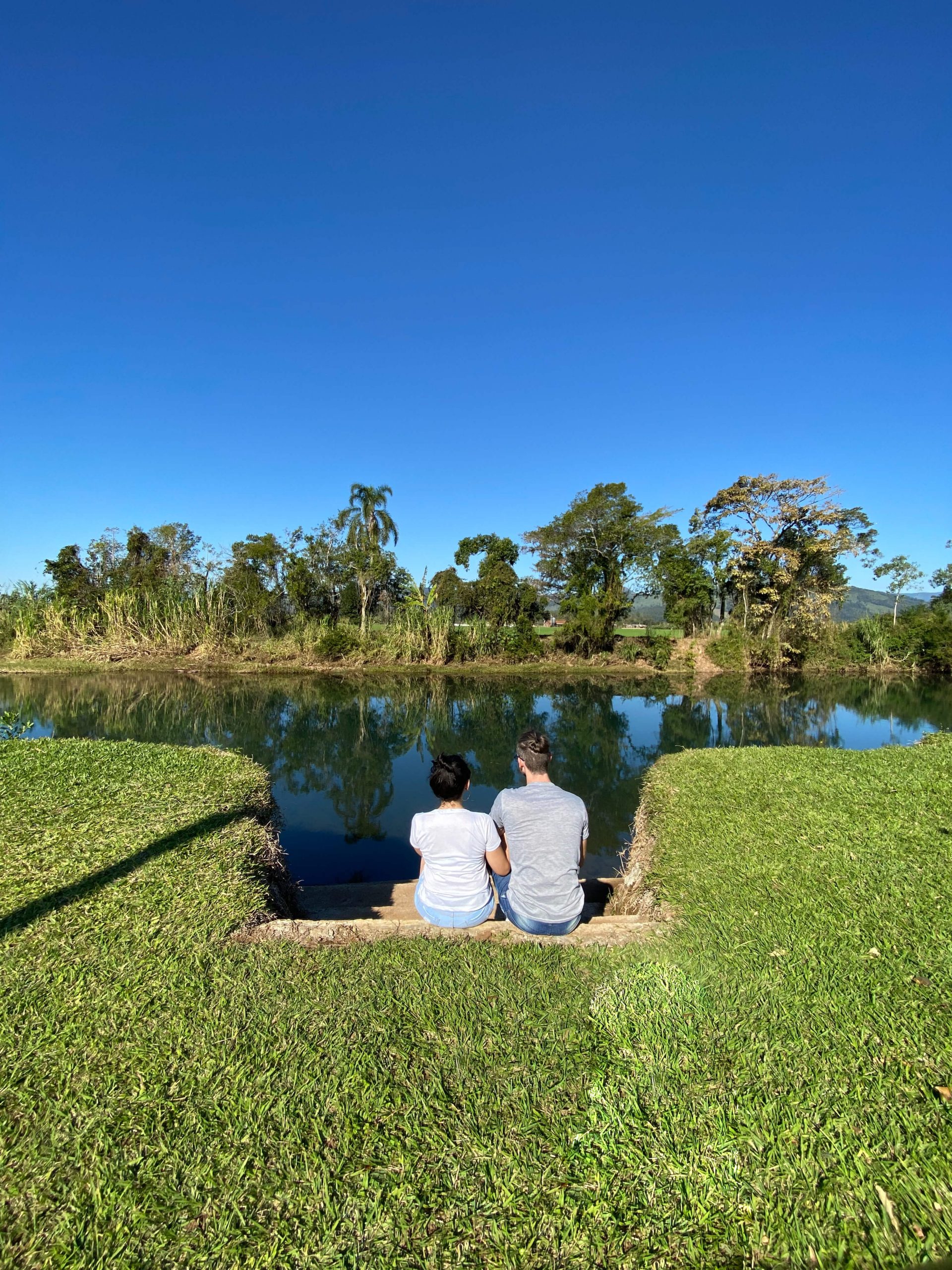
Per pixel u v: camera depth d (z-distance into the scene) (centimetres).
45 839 438
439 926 335
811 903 342
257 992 265
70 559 3041
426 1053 228
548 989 268
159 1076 216
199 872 386
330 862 656
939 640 2505
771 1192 172
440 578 3519
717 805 534
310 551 3212
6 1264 156
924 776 621
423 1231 164
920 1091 204
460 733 1379
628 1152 185
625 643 2833
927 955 283
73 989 265
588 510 2894
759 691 2186
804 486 2614
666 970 281
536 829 331
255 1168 182
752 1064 219
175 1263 156
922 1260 153
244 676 2298
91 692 1858
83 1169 181
